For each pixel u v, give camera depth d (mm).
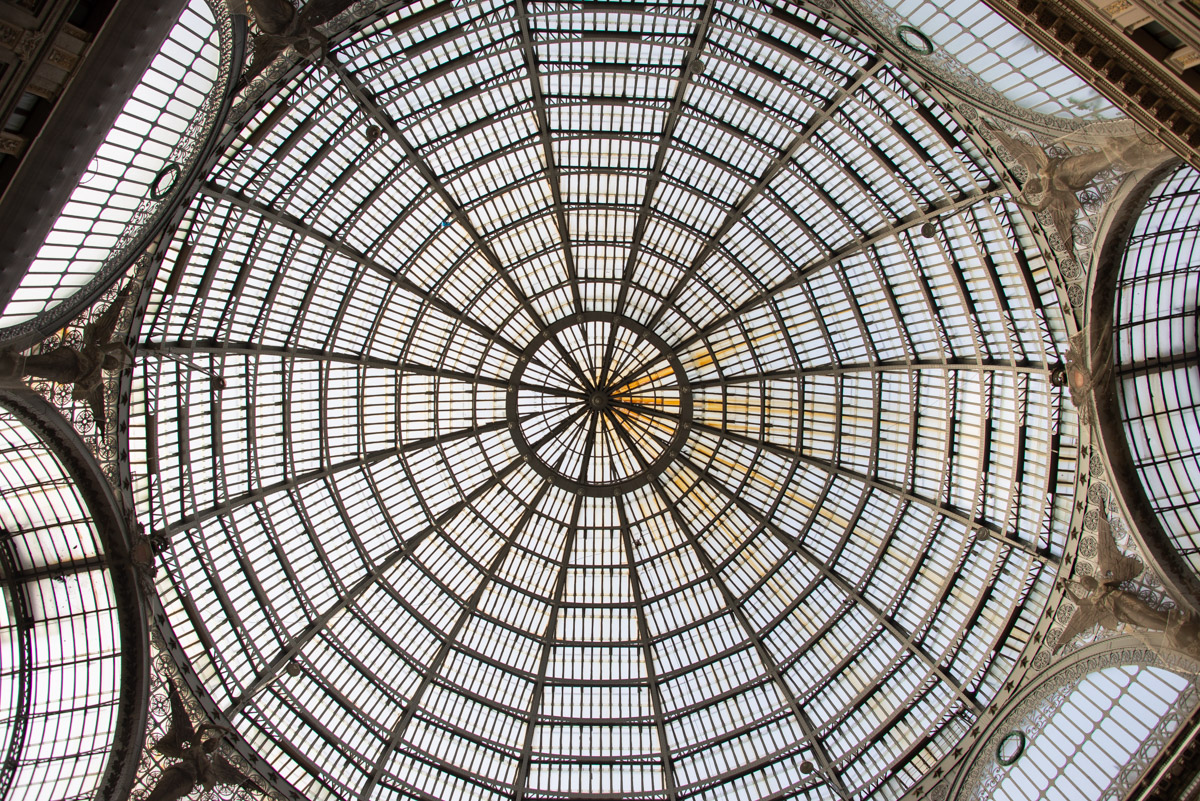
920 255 22594
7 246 12898
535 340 28969
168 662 20109
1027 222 18531
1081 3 11359
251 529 23844
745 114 22609
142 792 19422
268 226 21422
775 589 28547
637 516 30328
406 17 18750
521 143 23984
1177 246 18188
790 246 25438
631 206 26031
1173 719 17734
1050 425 20453
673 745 27625
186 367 21109
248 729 22719
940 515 24375
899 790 23984
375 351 26266
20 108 12086
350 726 25547
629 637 29578
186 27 14219
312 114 20359
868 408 26297
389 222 24297
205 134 16281
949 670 23906
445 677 27641
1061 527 20719
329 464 25781
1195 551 18625
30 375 15695
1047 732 20656
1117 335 18734
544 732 28062
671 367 29375
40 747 19156
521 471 29984
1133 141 14898
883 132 20938
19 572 19266
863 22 16672
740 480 29453
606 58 21438
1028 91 15680
